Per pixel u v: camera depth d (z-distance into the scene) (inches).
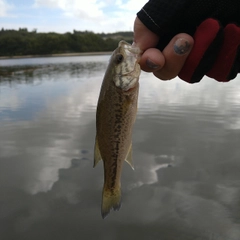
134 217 20.4
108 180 11.2
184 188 23.3
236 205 21.0
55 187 23.8
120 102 10.3
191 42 8.0
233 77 8.9
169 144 31.2
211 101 50.3
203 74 8.4
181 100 51.9
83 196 22.7
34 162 28.0
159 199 22.0
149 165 26.8
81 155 29.5
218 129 35.4
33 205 21.7
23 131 37.1
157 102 50.8
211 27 7.8
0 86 81.1
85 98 58.3
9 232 19.2
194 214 20.4
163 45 8.6
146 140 32.3
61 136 35.0
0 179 25.0
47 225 19.7
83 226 19.7
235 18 8.1
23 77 107.4
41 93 66.1
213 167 26.1
